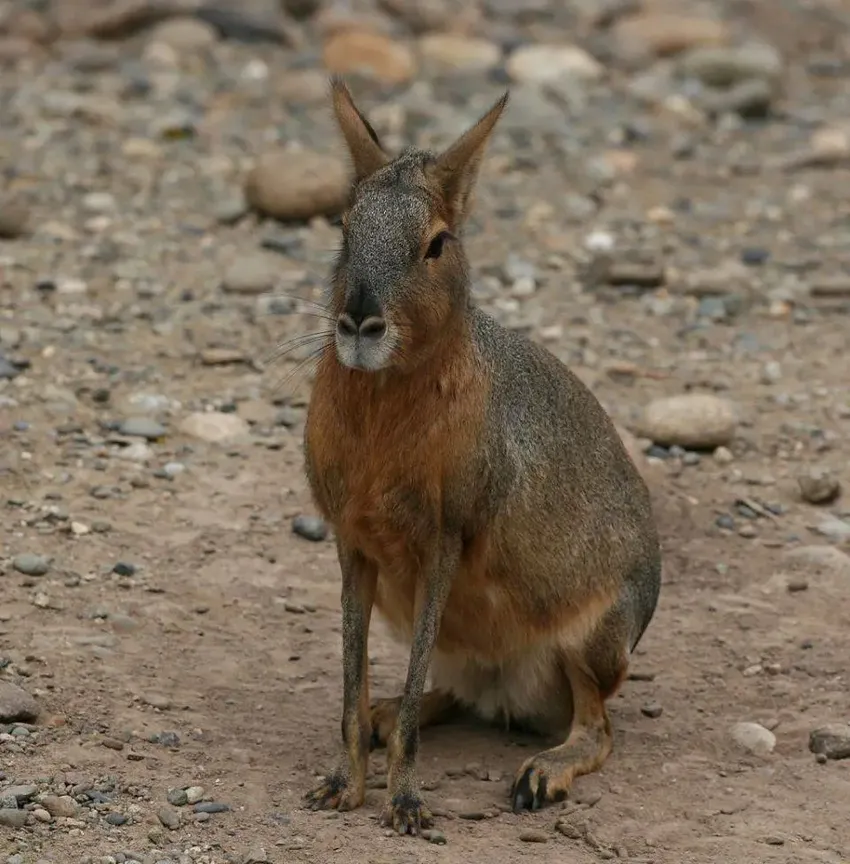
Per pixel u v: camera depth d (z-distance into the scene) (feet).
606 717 42.55
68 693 41.86
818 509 58.29
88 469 55.21
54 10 117.39
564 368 44.37
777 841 37.29
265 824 36.81
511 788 40.22
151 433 58.18
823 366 70.03
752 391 67.15
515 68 112.16
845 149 99.09
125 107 100.22
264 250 78.69
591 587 42.01
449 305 36.96
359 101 104.42
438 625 38.60
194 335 67.51
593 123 103.09
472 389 37.86
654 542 44.88
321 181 81.66
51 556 49.39
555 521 41.01
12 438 56.39
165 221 81.30
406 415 37.04
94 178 86.84
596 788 40.16
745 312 75.56
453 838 37.04
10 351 63.57
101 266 74.38
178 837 35.73
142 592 48.34
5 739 39.09
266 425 60.54
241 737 41.29
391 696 45.06
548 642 41.81
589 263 79.97
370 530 38.19
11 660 43.06
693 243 84.23
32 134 93.56
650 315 74.74
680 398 62.69
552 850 36.73
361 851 35.81
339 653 46.91
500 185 91.04
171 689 43.29
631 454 59.11
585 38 121.60
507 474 39.55
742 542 55.52
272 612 48.60
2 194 82.94
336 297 37.50
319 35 118.93
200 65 111.14
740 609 51.03
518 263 79.20
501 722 44.78
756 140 102.89
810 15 131.85
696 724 44.27
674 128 103.55
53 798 36.22
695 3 131.95
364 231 36.37
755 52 112.27
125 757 39.09
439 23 120.98
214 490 55.31
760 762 42.06
